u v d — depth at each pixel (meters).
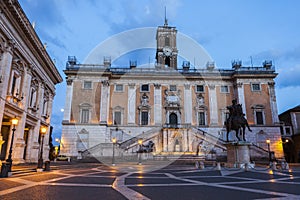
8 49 18.20
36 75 25.30
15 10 17.81
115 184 8.28
